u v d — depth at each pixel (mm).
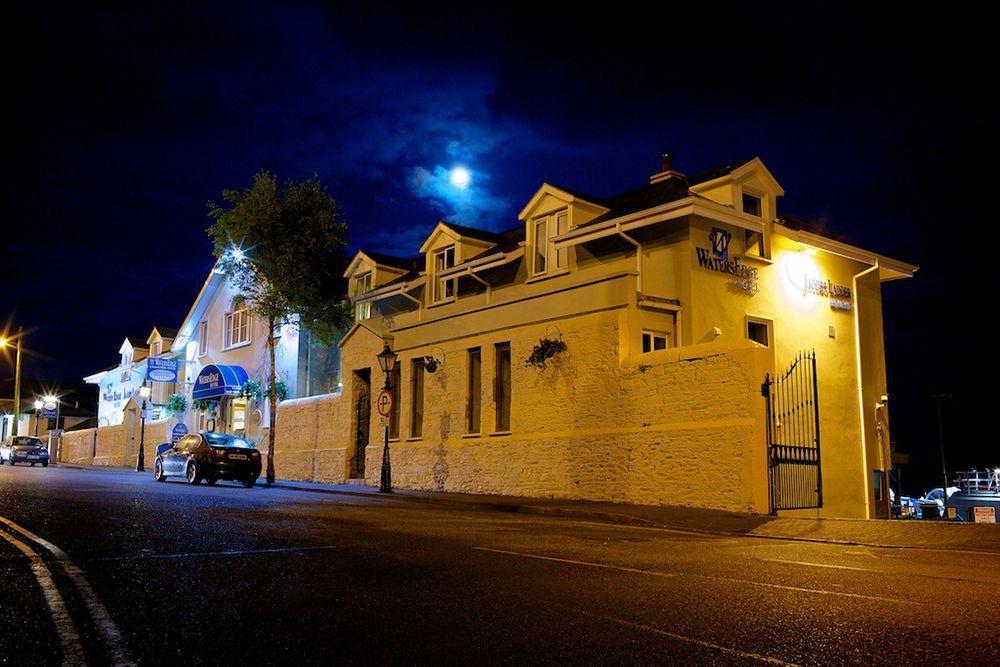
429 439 25078
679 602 6652
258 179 31328
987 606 6672
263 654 5016
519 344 22375
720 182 21750
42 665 4723
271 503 16375
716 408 17234
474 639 5410
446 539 10836
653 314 20109
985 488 30016
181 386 44719
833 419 23266
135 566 8008
